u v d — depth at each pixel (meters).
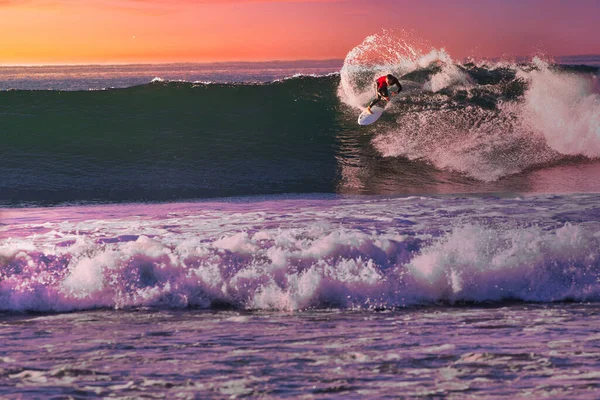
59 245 7.58
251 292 6.16
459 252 6.64
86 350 4.49
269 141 17.75
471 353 4.29
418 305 6.09
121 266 6.35
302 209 10.54
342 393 3.55
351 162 16.38
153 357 4.30
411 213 9.79
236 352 4.41
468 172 15.50
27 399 3.49
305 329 5.12
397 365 4.05
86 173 15.22
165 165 15.99
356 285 6.21
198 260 6.52
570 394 3.46
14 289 6.05
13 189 13.77
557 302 6.16
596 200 10.77
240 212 10.29
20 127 17.55
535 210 9.77
